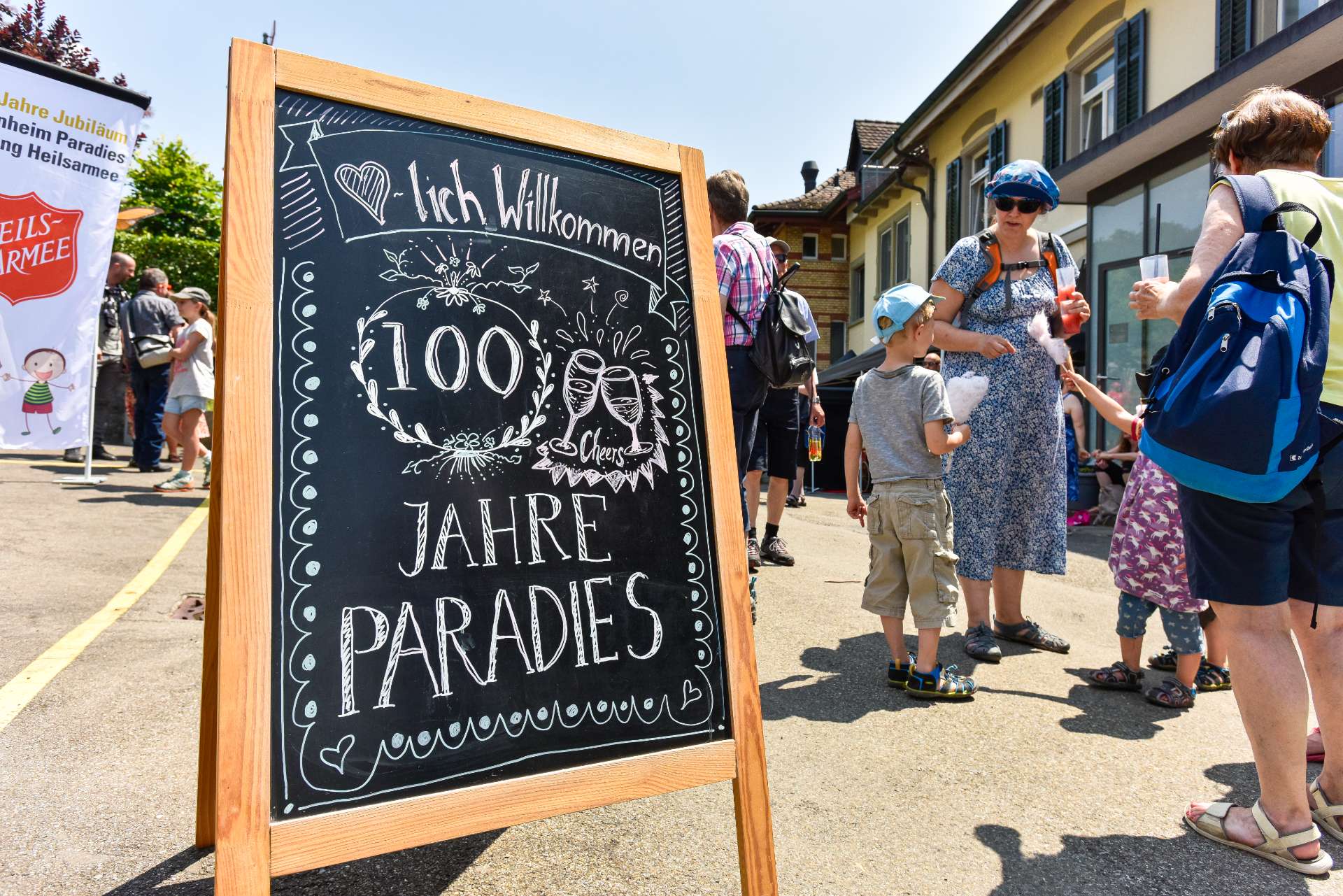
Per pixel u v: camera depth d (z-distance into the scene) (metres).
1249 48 7.67
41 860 1.87
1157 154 8.41
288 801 1.40
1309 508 2.01
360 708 1.51
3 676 2.95
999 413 3.63
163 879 1.81
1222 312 1.89
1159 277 2.44
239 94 1.59
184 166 39.28
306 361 1.59
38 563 4.60
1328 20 5.62
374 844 1.43
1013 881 1.93
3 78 6.09
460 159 1.87
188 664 3.13
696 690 1.84
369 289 1.69
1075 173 9.19
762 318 3.70
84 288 6.47
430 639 1.61
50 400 6.38
